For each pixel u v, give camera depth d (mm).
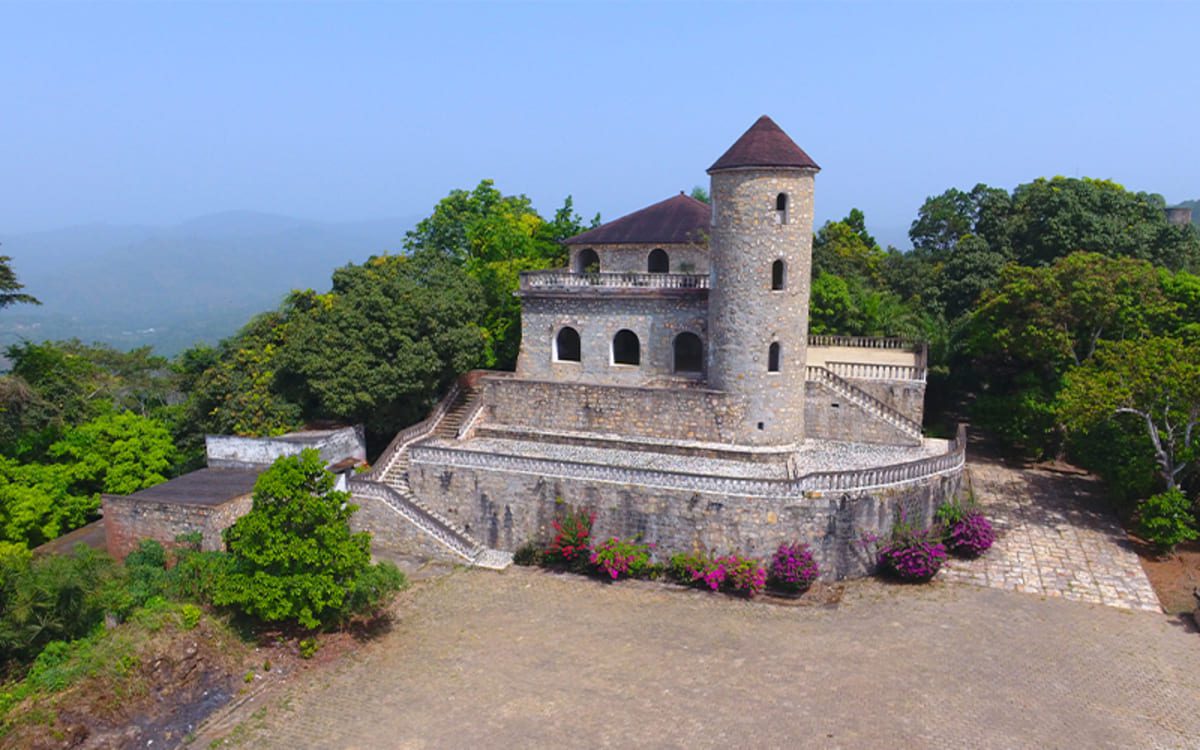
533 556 31359
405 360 38156
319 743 20047
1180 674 22156
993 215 60438
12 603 22641
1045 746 18891
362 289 40906
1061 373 40562
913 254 68812
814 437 36625
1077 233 53000
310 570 24047
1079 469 40781
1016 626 25047
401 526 32219
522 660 23766
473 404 39719
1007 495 36938
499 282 48656
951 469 30797
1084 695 21109
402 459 35688
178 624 23625
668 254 42219
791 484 28438
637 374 39656
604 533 30750
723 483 28875
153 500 30953
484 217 65812
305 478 24219
